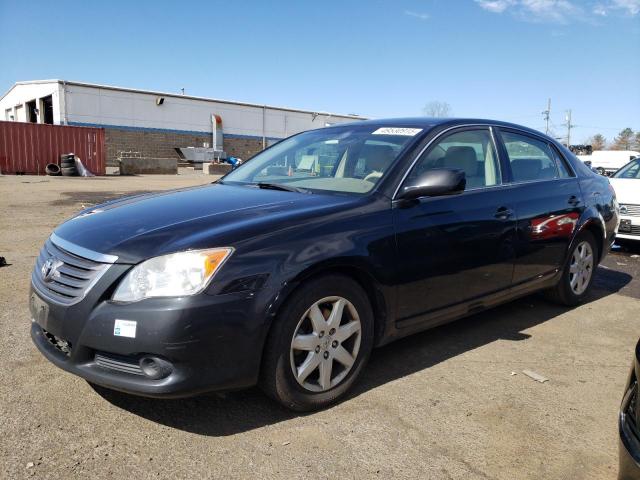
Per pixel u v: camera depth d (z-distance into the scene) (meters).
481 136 4.25
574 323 4.76
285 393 2.90
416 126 3.99
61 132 23.91
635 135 88.19
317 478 2.48
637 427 2.06
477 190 3.98
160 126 38.97
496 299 4.16
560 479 2.56
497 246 4.00
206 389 2.63
